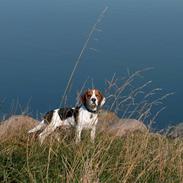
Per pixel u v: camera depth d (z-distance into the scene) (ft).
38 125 35.73
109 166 26.53
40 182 24.35
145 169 27.30
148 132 32.91
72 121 35.60
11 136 30.53
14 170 24.94
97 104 35.32
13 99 36.04
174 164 29.14
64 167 25.93
